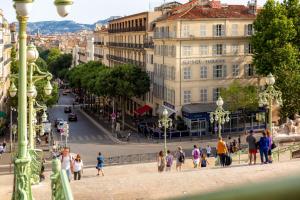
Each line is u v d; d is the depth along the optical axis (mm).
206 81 67750
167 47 69812
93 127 77250
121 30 96438
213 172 17766
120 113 91000
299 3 63750
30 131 19875
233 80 69188
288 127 41969
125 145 60062
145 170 31078
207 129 64688
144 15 82250
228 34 68000
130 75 74500
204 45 67125
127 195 15273
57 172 8281
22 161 10406
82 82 96188
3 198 16625
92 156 52531
